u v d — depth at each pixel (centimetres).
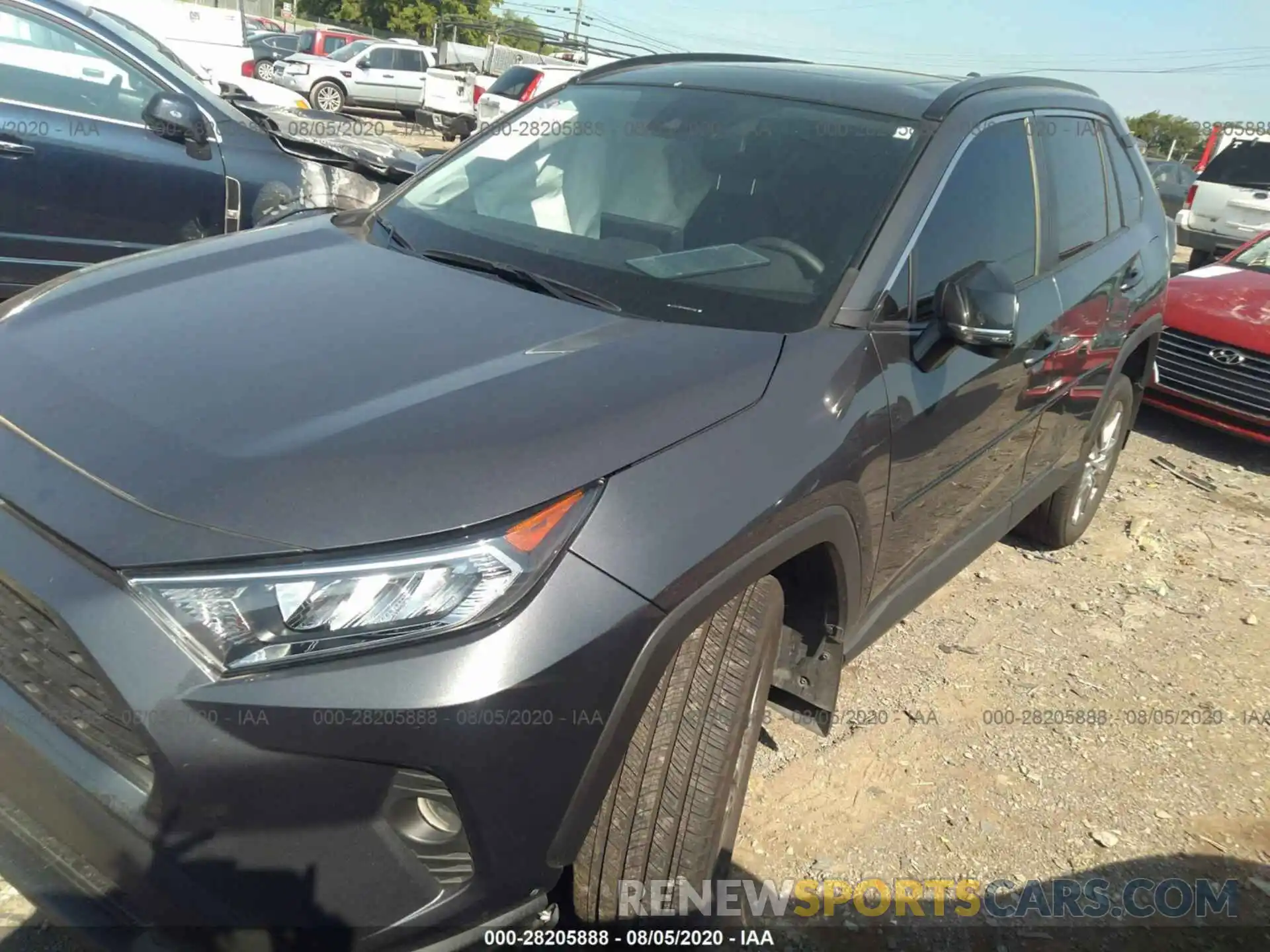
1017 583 419
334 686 154
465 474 170
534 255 263
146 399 189
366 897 164
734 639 201
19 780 178
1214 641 388
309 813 157
